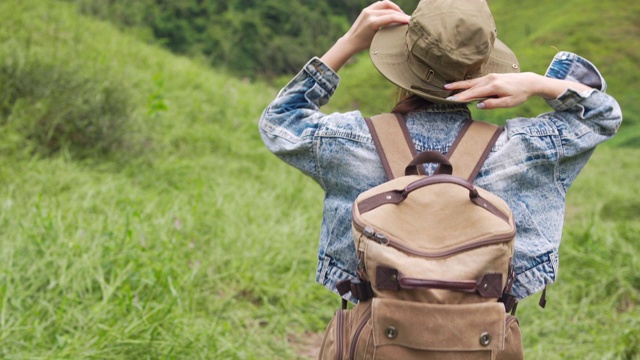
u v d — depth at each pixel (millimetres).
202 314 4355
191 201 6320
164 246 4742
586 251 6180
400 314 1592
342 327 1732
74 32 11320
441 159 1719
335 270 1878
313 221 6590
